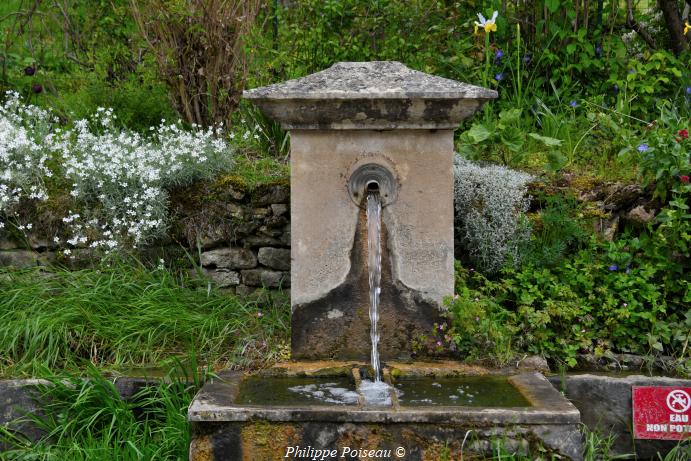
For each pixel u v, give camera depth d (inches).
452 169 143.6
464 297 147.3
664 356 151.3
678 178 161.2
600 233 167.6
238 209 173.9
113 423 134.5
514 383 133.0
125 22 244.8
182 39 202.1
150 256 176.2
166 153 177.2
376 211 143.3
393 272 145.7
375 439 115.7
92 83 223.3
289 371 139.9
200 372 141.1
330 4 212.1
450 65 217.6
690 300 154.2
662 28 244.7
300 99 134.9
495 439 115.0
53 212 175.5
